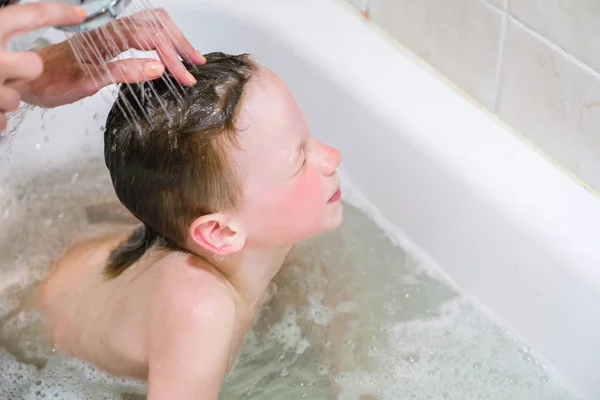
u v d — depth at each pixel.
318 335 1.09
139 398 1.00
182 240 0.94
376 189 1.14
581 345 0.93
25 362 1.01
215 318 0.88
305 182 0.92
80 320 0.98
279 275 1.13
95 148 1.26
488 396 1.00
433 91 1.10
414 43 1.15
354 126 1.14
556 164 1.00
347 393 1.03
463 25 1.05
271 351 1.08
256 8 1.25
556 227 0.93
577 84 0.93
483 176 0.99
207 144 0.86
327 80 1.16
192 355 0.87
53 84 0.85
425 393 1.02
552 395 0.97
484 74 1.05
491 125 1.06
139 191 0.91
